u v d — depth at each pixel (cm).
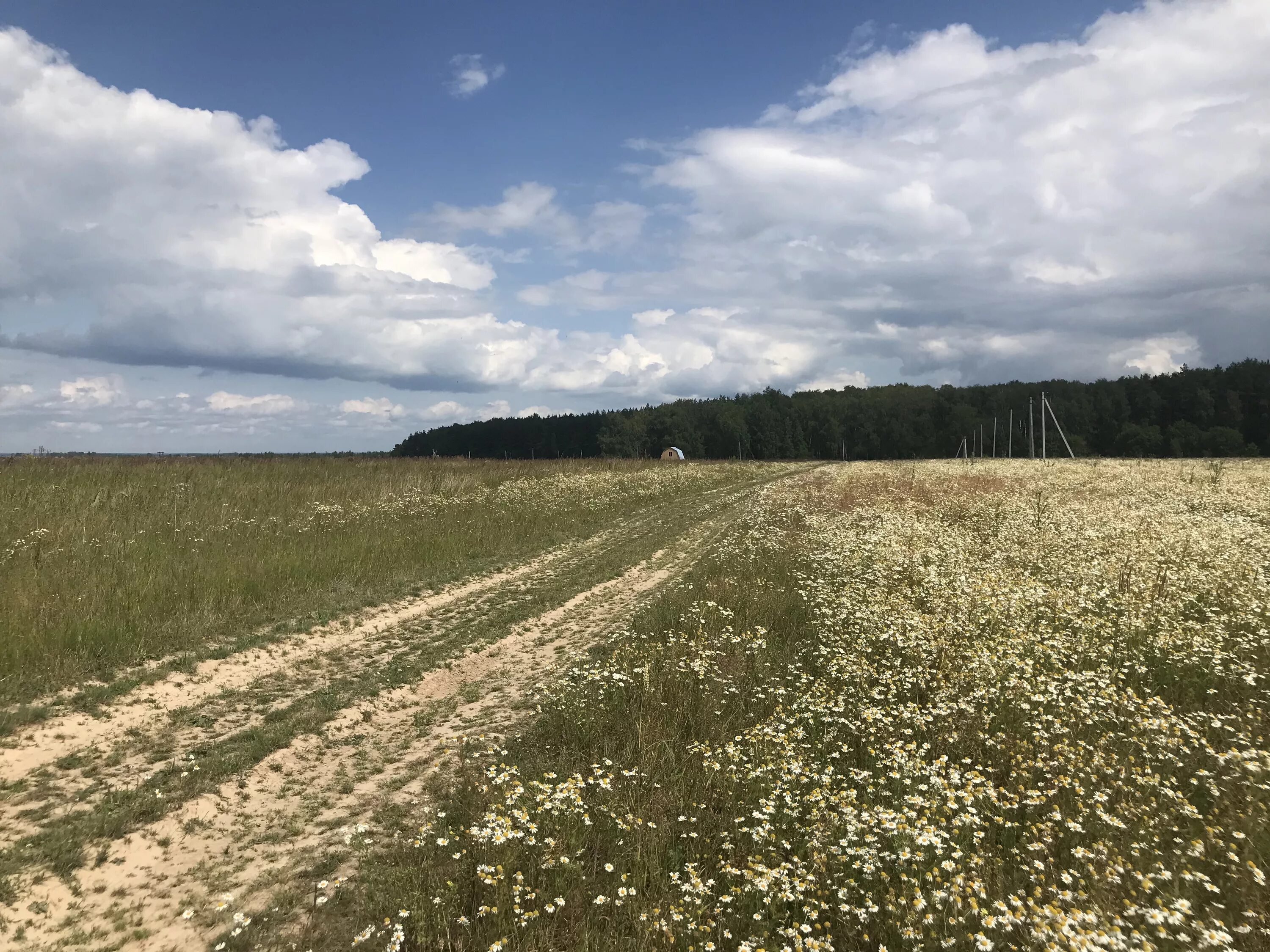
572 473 3172
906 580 977
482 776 531
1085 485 2406
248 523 1411
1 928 361
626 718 614
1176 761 452
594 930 355
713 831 440
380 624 988
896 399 12512
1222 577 893
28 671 701
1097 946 285
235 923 369
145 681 724
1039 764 447
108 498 1435
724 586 1084
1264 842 375
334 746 607
